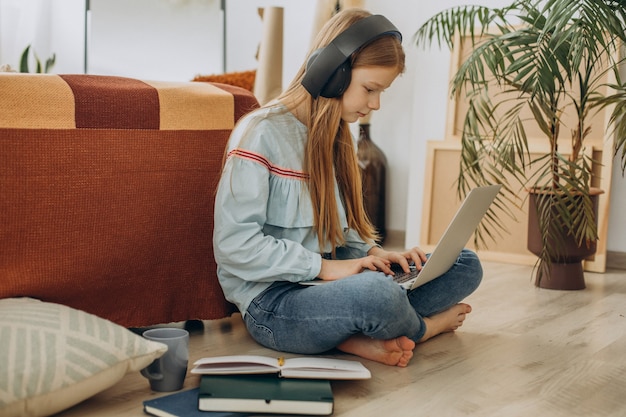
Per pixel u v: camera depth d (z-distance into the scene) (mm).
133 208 1780
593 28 2186
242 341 1907
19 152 1599
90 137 1698
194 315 1939
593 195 2771
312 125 1764
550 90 2371
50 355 1344
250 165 1682
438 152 3426
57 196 1654
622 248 3170
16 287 1606
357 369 1516
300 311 1683
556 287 2695
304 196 1768
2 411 1282
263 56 3598
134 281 1818
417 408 1467
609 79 2990
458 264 1940
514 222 3236
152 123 1804
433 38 3393
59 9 4488
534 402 1522
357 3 3576
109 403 1461
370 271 1660
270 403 1380
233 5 4234
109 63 4324
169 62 4289
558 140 3121
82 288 1723
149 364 1471
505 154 2500
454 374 1682
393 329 1637
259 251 1673
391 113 3734
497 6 3225
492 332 2070
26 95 1616
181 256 1893
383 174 3680
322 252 1821
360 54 1662
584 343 1979
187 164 1870
